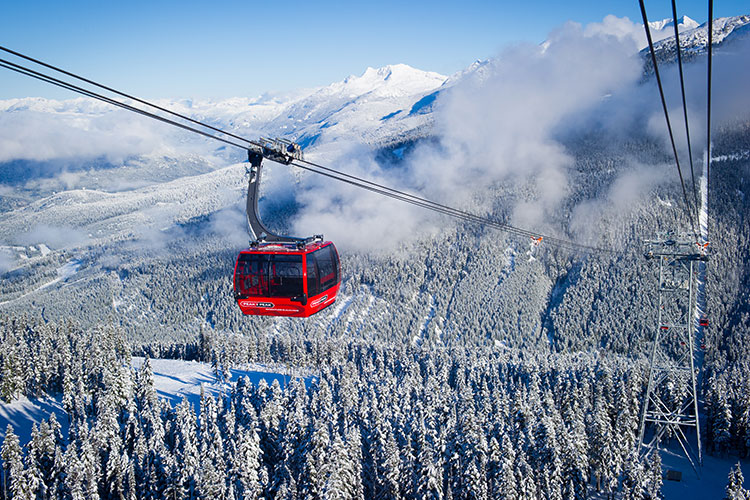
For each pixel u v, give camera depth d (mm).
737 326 171375
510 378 119062
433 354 155500
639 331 193500
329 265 30922
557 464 68000
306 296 28859
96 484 73875
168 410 100438
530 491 63438
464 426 68688
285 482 64750
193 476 70000
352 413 92750
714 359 160500
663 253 67875
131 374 126375
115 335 155375
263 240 30062
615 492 78312
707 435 93875
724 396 92312
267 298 29234
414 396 103312
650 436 99500
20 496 71125
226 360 150000
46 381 127938
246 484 68438
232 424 87375
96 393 117062
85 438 80188
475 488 62781
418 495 62312
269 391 103812
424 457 63031
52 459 78750
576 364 138875
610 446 77750
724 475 84062
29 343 145750
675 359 166500
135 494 74625
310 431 79688
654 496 66875
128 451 88312
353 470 64250
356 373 123125
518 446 71625
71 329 164750
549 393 94312
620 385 96625
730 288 192125
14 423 114688
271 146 25328
